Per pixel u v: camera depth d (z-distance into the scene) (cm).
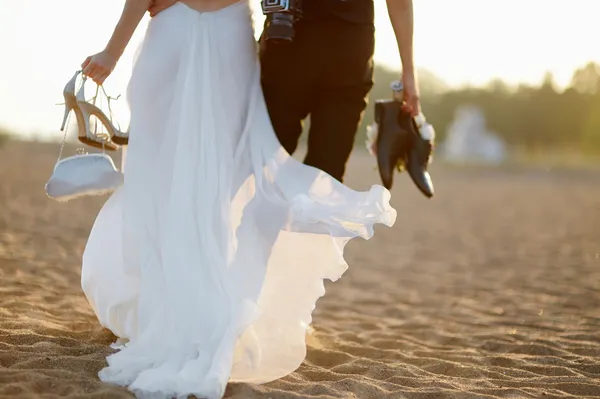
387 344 580
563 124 8838
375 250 1224
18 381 385
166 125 414
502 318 718
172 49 413
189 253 402
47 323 526
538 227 1650
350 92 448
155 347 401
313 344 550
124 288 443
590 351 568
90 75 412
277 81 441
